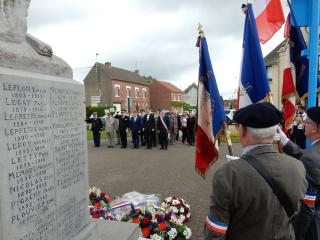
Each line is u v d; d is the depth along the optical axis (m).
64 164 2.54
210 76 4.46
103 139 19.98
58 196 2.44
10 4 2.30
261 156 1.79
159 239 3.98
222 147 14.52
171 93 56.72
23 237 2.00
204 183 7.57
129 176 8.49
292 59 4.67
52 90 2.39
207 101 4.48
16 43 2.36
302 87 4.60
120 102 46.22
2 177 1.82
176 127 16.86
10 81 1.92
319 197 2.54
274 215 1.70
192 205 5.88
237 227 1.75
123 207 4.83
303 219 2.43
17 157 1.96
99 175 8.69
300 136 9.30
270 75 29.06
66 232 2.56
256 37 4.08
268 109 1.83
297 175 1.78
